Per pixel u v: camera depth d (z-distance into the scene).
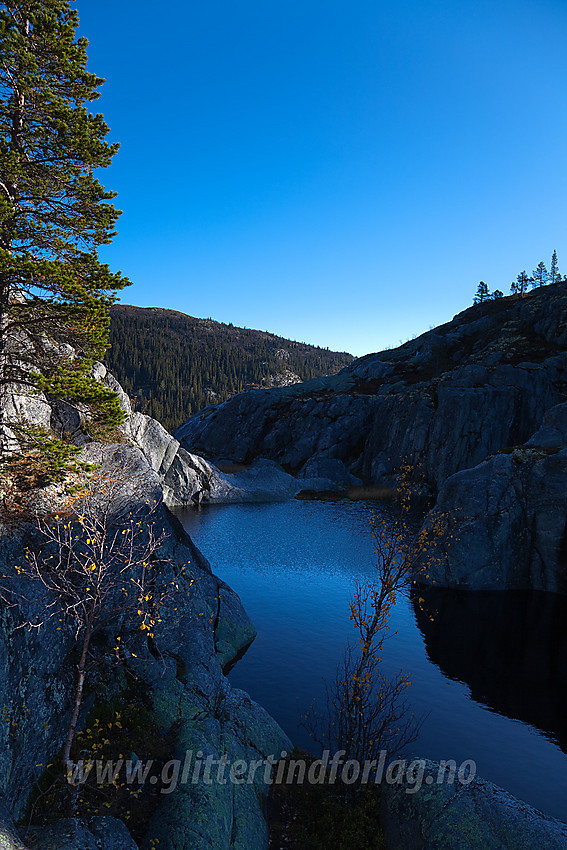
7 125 13.69
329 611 28.06
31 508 15.28
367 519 54.84
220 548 41.91
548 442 38.47
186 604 20.28
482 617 28.16
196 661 18.06
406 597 31.30
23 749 11.25
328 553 40.56
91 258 14.53
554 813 13.41
